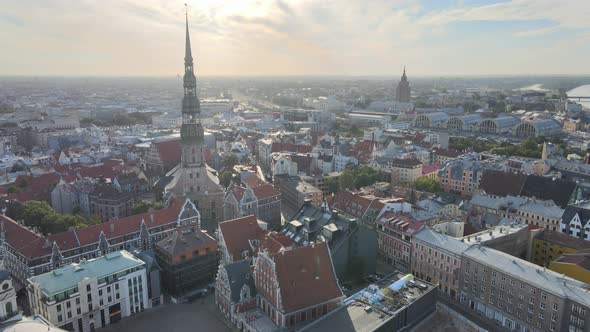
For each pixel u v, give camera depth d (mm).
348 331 117562
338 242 161750
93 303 132875
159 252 160625
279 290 128125
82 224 193375
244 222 171500
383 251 185000
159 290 150250
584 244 166875
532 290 129500
